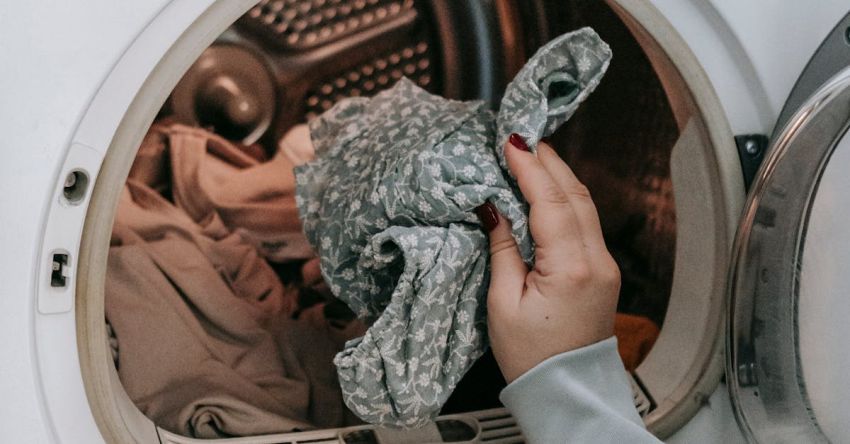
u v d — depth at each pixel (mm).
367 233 782
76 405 658
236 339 1004
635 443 662
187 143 1104
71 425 655
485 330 756
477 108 827
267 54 1079
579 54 723
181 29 645
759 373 793
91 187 639
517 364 722
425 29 1095
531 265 737
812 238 773
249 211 1132
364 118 940
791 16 773
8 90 599
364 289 824
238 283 1071
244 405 894
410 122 849
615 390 724
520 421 721
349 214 800
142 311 934
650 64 863
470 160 741
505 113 746
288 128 1142
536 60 732
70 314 650
